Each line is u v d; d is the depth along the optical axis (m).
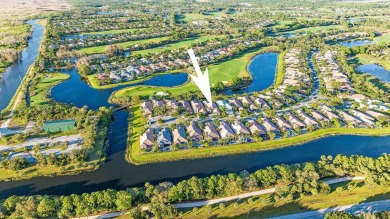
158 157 179.38
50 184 158.88
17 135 194.88
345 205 139.25
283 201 142.12
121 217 135.88
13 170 166.25
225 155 182.12
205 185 146.25
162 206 132.88
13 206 137.12
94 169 170.00
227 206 140.62
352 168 159.12
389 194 145.38
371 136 199.88
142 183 160.12
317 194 145.50
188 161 177.25
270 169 155.00
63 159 172.38
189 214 136.00
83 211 134.50
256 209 138.12
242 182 148.12
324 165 160.00
